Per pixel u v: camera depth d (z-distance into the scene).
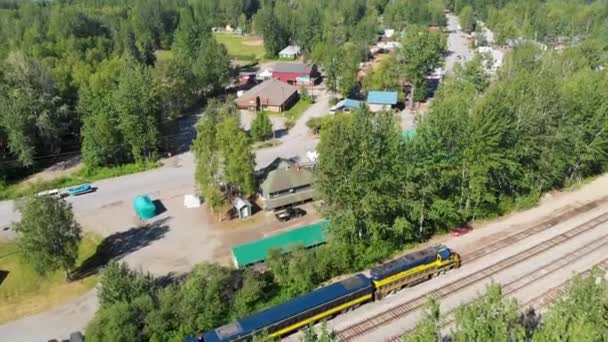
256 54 183.25
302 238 53.00
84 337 40.53
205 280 43.78
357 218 50.84
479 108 55.50
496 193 62.19
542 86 64.12
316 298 41.84
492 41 191.12
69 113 87.38
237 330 37.97
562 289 45.72
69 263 50.47
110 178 77.25
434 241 55.53
